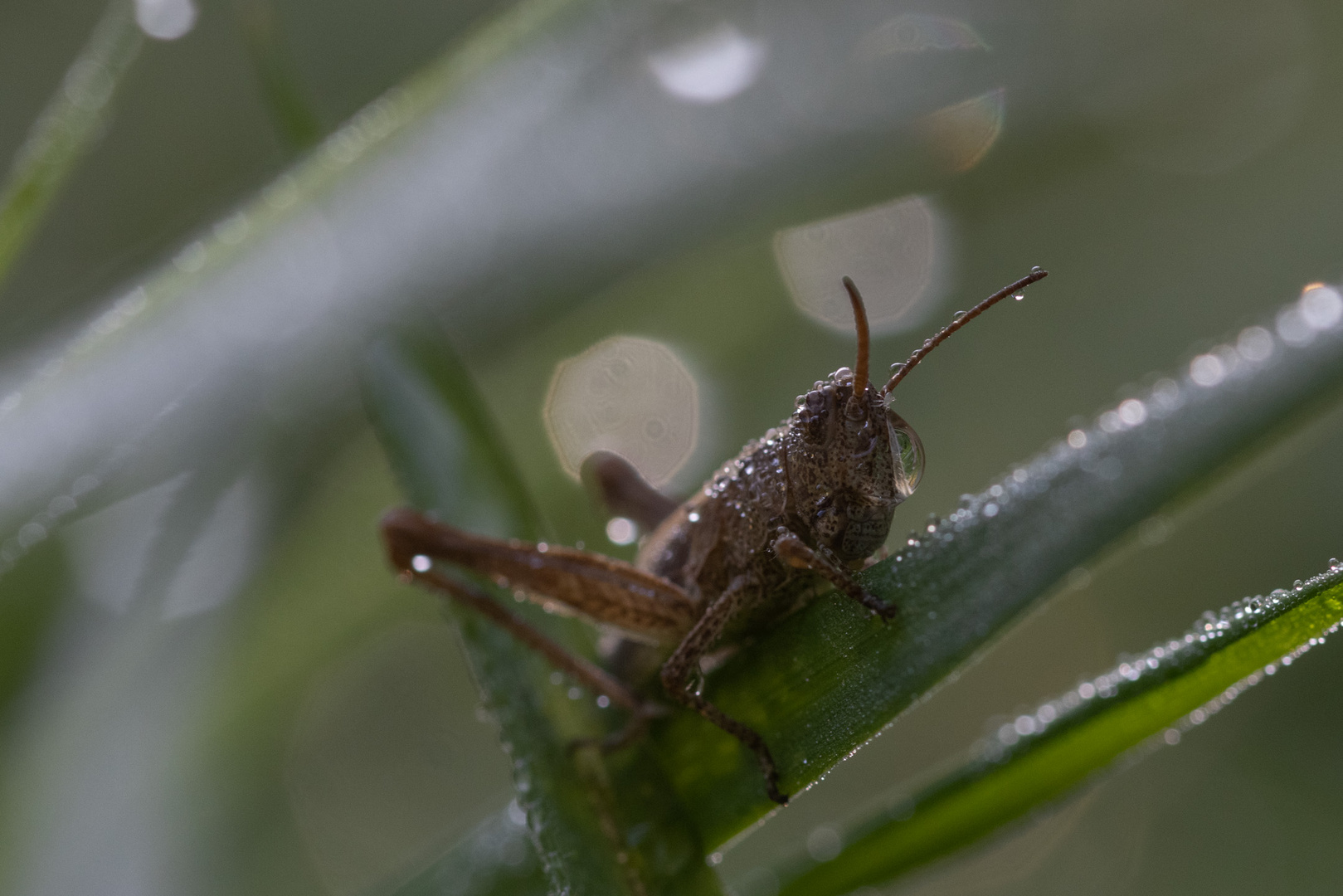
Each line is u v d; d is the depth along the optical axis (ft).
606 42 0.33
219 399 0.32
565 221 0.33
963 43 0.33
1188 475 0.31
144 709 0.33
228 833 0.34
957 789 0.32
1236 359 0.32
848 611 0.31
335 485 0.34
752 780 0.32
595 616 0.33
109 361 0.32
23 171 0.32
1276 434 0.31
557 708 0.32
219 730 0.34
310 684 0.34
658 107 0.33
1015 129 0.34
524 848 0.32
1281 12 0.36
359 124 0.33
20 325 0.35
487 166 0.33
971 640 0.31
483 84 0.33
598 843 0.32
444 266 0.33
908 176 0.33
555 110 0.33
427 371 0.34
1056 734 0.31
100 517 0.33
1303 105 0.37
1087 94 0.34
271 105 0.34
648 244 0.33
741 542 0.33
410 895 0.32
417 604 0.35
